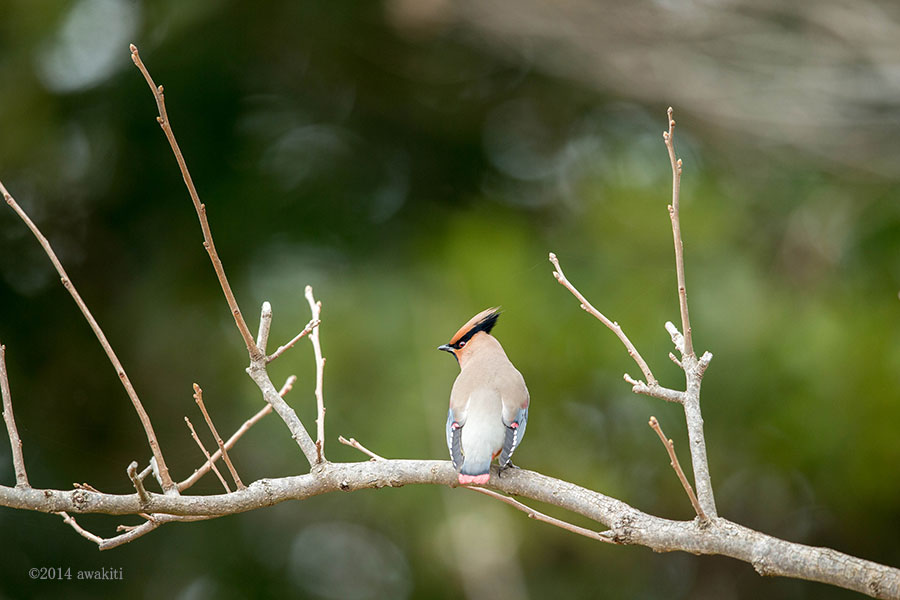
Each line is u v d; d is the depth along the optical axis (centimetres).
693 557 1656
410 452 1239
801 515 1482
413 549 1405
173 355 1523
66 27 1609
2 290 1589
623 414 1340
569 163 1755
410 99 1772
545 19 1555
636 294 1337
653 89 1567
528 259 1371
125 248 1628
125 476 1482
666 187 1487
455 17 1574
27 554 1455
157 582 1512
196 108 1664
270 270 1568
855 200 1501
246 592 1557
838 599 1628
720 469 1366
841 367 1299
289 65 1728
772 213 1518
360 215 1678
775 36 1526
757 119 1530
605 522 554
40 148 1599
